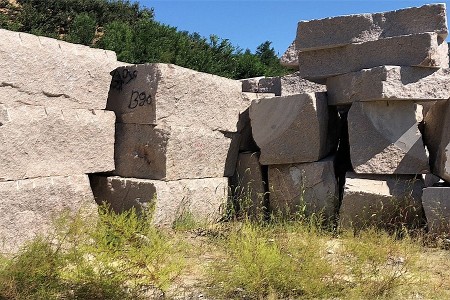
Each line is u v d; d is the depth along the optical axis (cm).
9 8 1695
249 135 700
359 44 613
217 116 644
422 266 445
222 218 635
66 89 524
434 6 589
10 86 479
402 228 532
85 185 530
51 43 516
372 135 593
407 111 595
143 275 372
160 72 571
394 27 607
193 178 609
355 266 396
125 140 595
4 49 474
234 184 682
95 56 555
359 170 591
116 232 407
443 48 623
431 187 548
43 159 497
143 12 2006
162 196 555
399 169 585
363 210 565
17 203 466
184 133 589
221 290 367
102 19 1848
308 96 610
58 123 510
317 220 571
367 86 589
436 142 612
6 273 344
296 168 627
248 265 373
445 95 586
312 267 378
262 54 2034
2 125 463
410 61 585
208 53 1580
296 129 621
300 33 650
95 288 345
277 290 369
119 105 600
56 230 418
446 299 369
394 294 370
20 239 466
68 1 1798
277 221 578
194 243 504
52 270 357
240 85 685
